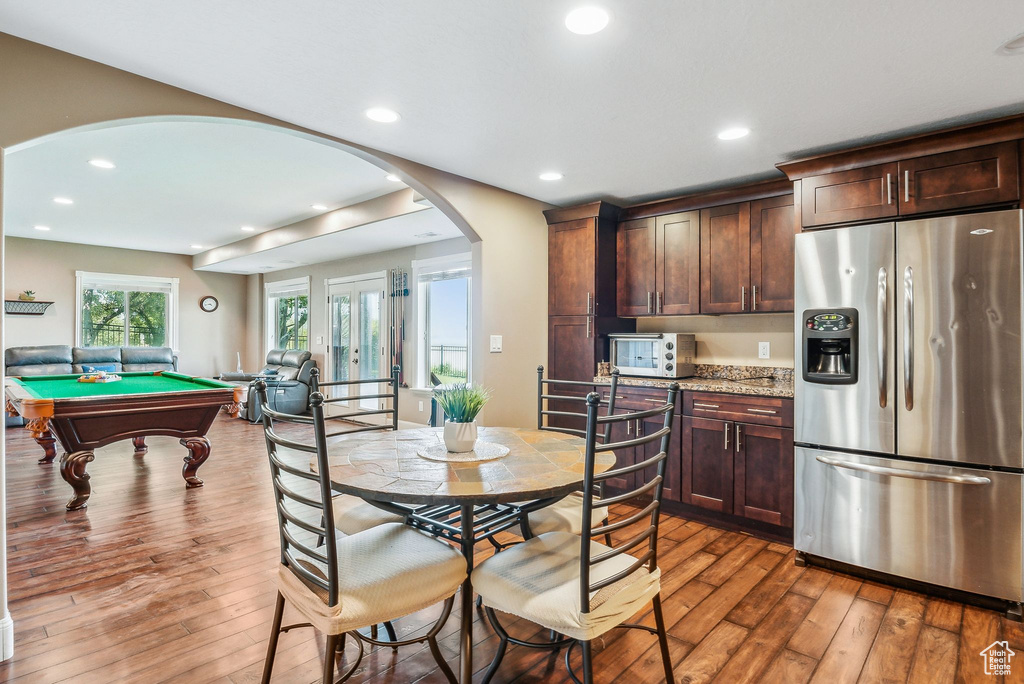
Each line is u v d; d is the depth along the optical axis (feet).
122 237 22.61
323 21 5.70
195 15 5.62
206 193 15.17
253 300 30.17
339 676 5.79
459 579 5.24
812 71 6.65
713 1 5.26
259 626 6.77
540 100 7.56
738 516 10.34
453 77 6.91
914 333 7.90
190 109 7.38
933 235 7.75
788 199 10.53
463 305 18.70
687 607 7.44
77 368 22.16
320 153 11.71
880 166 8.54
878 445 8.23
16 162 12.31
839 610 7.39
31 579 7.98
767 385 11.01
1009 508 7.22
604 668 6.02
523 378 12.65
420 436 7.34
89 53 6.40
